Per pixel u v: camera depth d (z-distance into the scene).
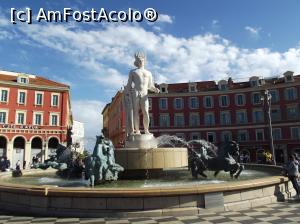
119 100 67.50
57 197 8.71
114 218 8.16
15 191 9.32
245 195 9.26
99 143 11.53
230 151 12.76
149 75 15.12
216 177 13.14
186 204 8.46
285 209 8.93
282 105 57.12
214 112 61.44
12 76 54.03
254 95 59.81
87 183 12.46
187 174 14.30
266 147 57.41
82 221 7.92
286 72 57.66
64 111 55.25
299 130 55.16
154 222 7.63
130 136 14.59
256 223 7.40
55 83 57.56
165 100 62.75
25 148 50.97
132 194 8.23
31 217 8.53
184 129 61.66
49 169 19.55
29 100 52.97
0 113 50.22
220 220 7.71
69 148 18.11
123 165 13.12
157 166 13.10
